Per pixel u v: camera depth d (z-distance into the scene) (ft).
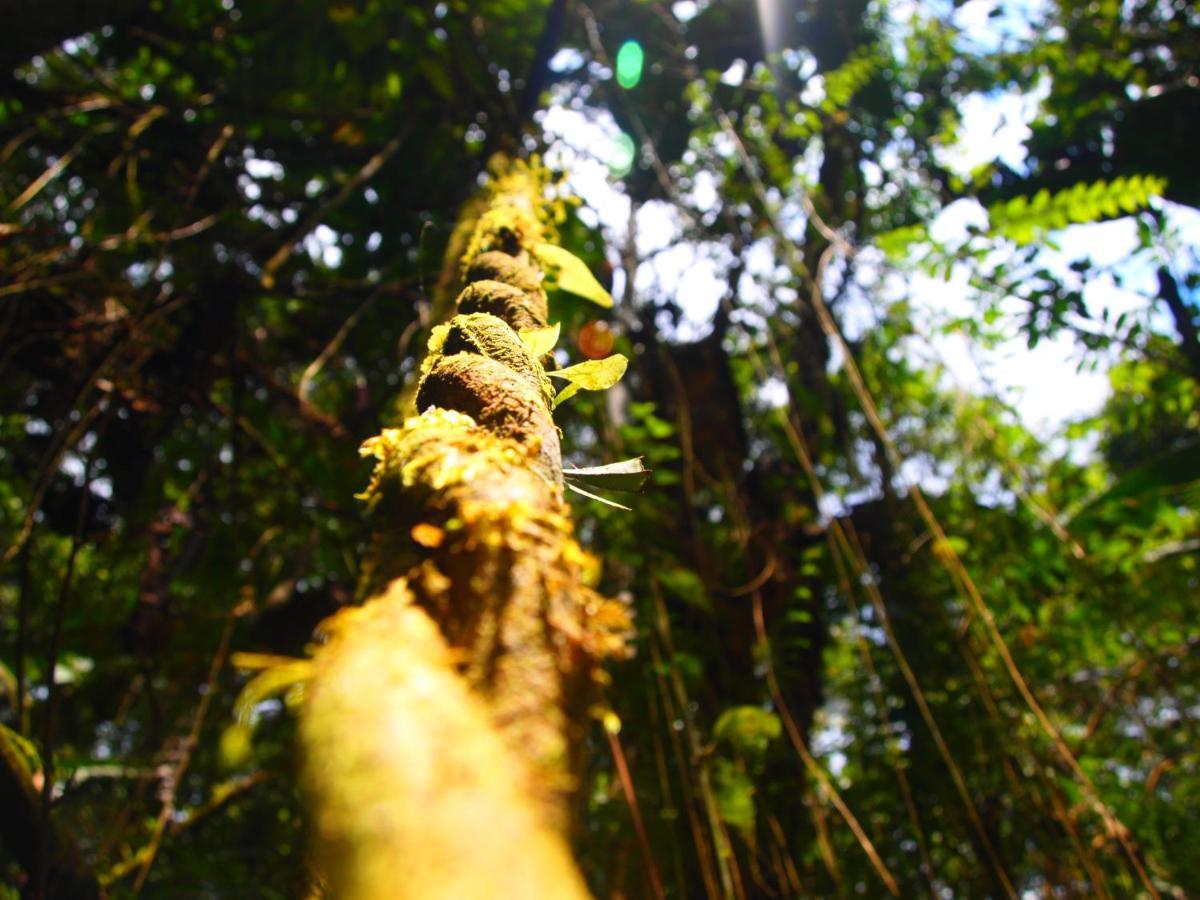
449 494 2.23
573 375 3.58
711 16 17.29
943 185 16.66
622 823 10.81
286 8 13.44
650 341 14.69
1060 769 12.20
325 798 1.44
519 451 2.67
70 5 11.51
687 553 12.52
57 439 9.73
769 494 14.16
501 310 4.22
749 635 12.71
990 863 11.89
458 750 1.47
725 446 14.12
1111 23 16.25
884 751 12.96
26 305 11.94
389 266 14.49
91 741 14.40
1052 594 13.85
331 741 1.51
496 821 1.36
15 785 7.09
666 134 17.13
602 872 10.84
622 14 16.96
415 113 13.67
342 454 12.69
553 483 2.80
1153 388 14.97
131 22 13.84
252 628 13.76
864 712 13.46
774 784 11.85
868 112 16.90
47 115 12.42
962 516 13.96
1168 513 12.94
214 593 14.26
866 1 17.16
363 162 14.37
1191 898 12.26
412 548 2.20
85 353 12.28
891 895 12.12
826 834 11.84
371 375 14.73
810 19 17.26
